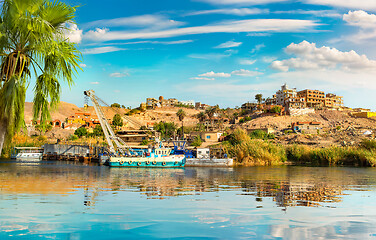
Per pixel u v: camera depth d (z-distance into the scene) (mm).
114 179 36750
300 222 12672
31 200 16641
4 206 14484
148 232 10648
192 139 133375
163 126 170250
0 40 12148
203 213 14539
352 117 194250
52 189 23312
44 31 12484
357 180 38000
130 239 9688
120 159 66938
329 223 12531
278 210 15680
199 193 23469
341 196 22562
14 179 32688
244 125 184375
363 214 14734
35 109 13250
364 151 83062
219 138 128750
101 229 10867
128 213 14203
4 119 12039
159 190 25359
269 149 88625
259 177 42062
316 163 87125
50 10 12875
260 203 18219
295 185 31109
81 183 30125
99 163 75438
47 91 13156
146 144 114812
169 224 12008
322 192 25172
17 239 9211
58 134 142875
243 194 23031
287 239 9930
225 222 12500
